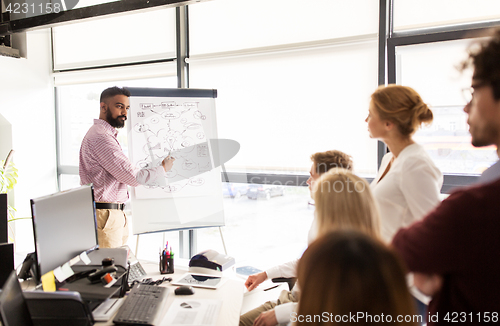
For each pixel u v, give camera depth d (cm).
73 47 366
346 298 52
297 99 275
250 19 287
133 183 242
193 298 148
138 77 332
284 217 292
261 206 298
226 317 133
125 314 127
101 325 124
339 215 104
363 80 254
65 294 116
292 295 163
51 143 387
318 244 59
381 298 51
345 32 257
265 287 207
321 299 53
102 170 240
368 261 53
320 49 262
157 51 325
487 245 66
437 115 233
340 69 260
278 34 278
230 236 313
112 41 346
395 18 243
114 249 164
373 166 255
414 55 235
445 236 69
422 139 238
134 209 252
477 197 67
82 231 152
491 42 69
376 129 148
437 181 135
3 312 92
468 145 228
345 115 261
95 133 242
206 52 306
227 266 186
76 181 390
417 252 74
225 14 296
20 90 357
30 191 369
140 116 259
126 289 151
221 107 300
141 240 349
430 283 79
